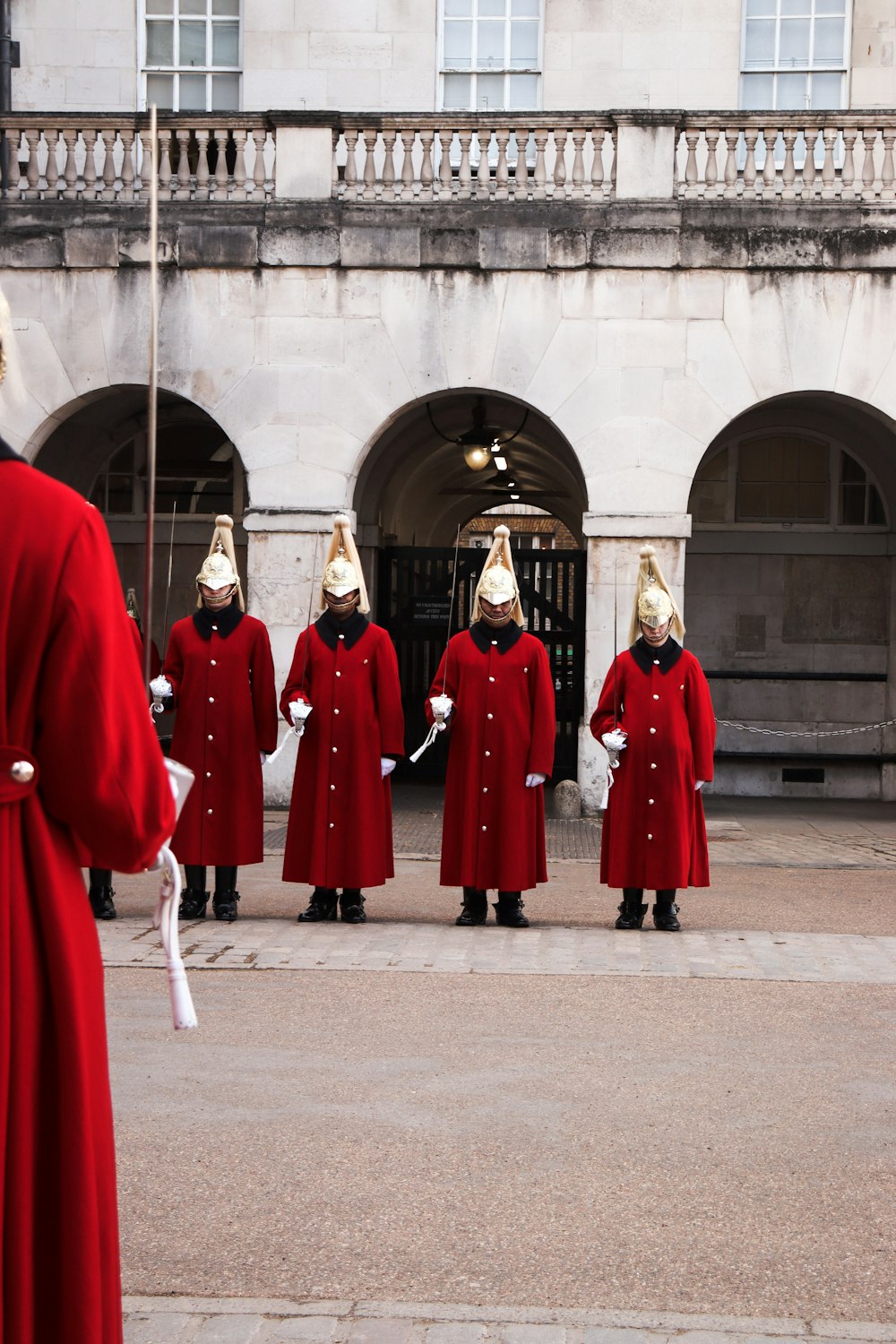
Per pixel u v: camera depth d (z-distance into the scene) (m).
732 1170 5.13
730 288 15.49
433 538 27.66
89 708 2.51
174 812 2.65
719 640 19.16
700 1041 6.76
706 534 19.11
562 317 15.64
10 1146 2.46
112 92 17.98
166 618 19.05
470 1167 5.12
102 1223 2.57
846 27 17.44
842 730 18.97
